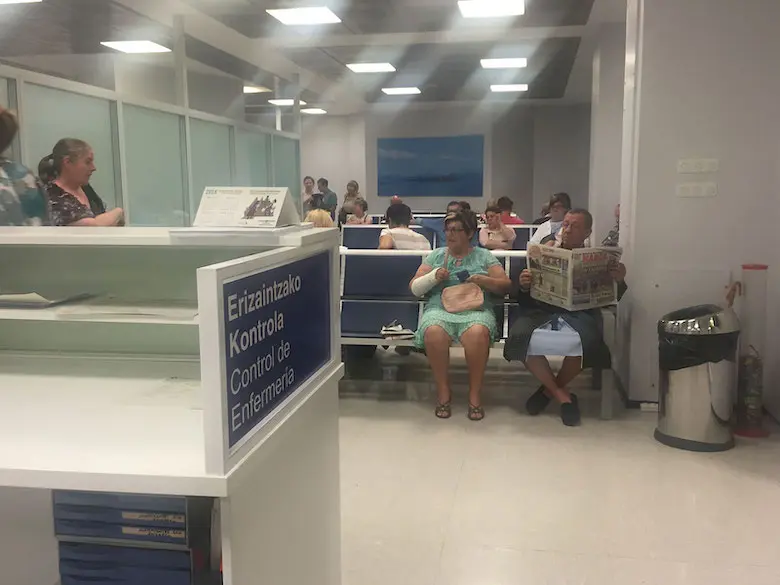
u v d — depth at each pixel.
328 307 1.78
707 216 3.63
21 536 1.67
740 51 3.50
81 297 1.96
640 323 3.76
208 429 1.14
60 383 1.79
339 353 1.89
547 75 9.05
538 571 2.15
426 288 3.75
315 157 13.81
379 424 3.56
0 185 2.02
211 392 1.14
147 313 1.73
